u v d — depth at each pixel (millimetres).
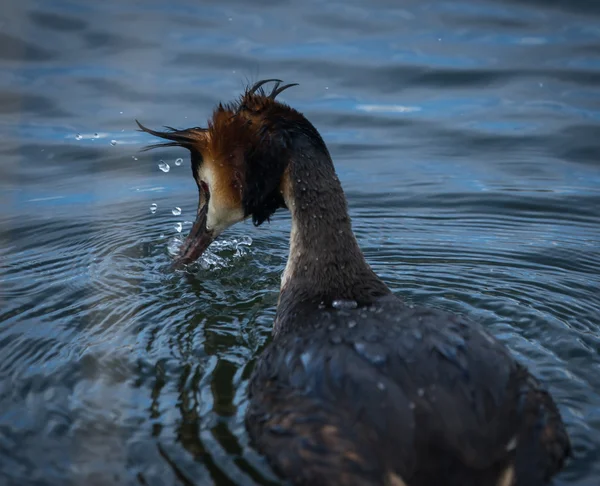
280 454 7129
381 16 21016
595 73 17859
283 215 13914
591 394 8359
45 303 10586
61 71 17703
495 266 11711
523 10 21047
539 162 15031
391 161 15156
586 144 15461
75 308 10445
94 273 11516
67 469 7316
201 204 11000
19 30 18375
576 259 11898
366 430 6777
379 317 8078
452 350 7270
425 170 14852
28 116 16141
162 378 8812
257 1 21891
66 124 15875
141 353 9344
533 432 6895
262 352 8875
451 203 13812
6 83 17094
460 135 15953
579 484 6887
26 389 8602
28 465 7371
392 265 11758
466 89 17578
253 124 9906
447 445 6570
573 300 10570
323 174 9500
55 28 19547
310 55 18766
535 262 11844
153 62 18203
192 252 11070
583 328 9797
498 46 19219
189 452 7543
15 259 11953
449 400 6836
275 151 9680
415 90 17578
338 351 7488
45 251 12242
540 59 18578
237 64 18250
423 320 7840
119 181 14562
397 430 6684
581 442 7504
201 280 11398
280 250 12547
